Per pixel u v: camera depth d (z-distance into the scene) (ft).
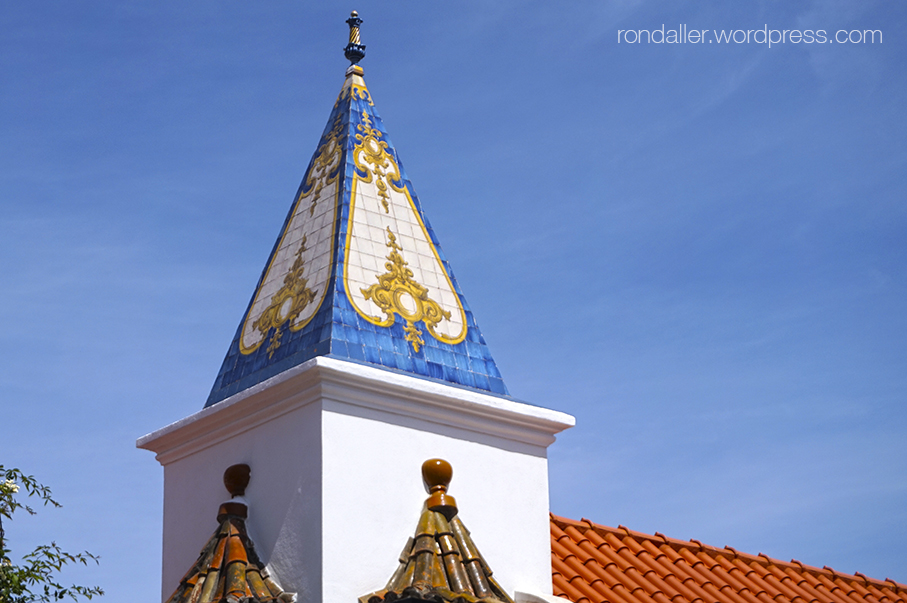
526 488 36.68
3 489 43.88
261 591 32.30
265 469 34.60
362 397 33.76
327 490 32.53
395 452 34.09
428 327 36.94
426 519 33.35
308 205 39.55
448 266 39.17
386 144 40.63
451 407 35.19
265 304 38.37
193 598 32.35
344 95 41.50
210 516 36.24
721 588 47.73
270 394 34.32
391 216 38.75
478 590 31.91
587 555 45.34
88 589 44.11
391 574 32.86
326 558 31.96
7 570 42.34
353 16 43.11
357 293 36.06
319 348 34.55
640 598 43.42
